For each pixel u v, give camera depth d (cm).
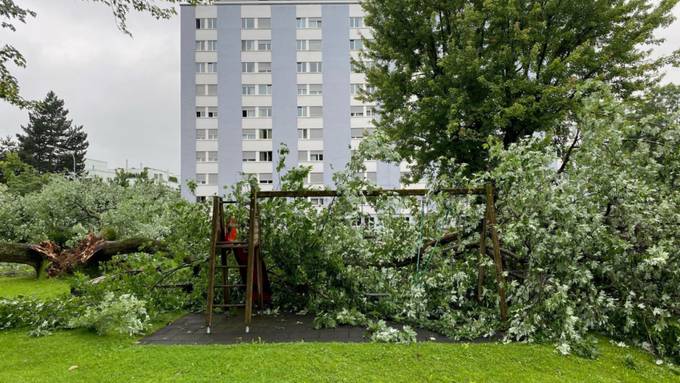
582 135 510
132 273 607
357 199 521
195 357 359
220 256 596
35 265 925
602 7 905
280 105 3225
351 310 505
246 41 3250
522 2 951
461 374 326
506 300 478
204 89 3231
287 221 572
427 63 1064
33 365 350
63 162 4641
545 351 377
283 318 528
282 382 306
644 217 447
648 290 418
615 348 401
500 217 515
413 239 560
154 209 1045
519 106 848
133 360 354
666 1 880
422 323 471
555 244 439
